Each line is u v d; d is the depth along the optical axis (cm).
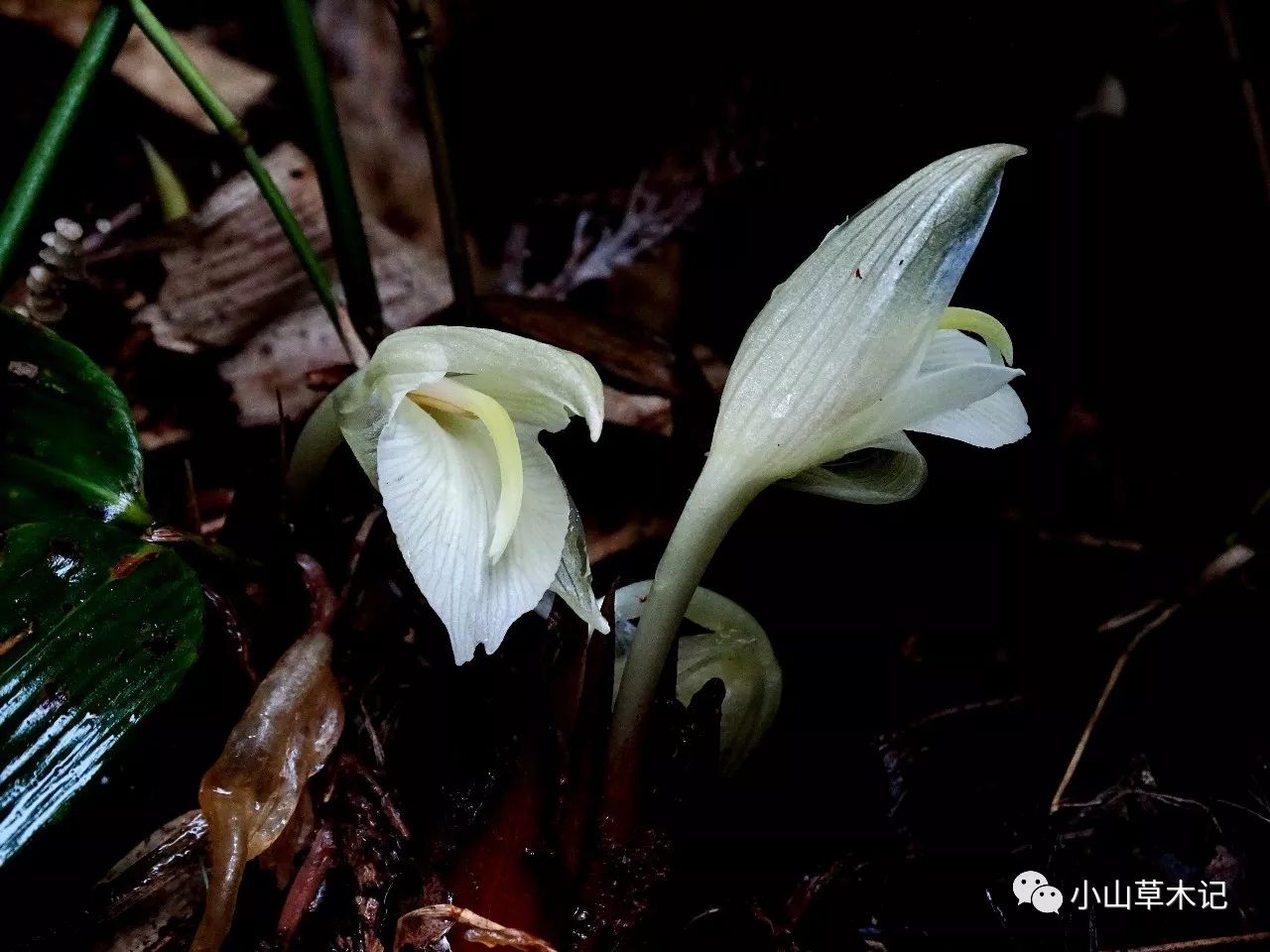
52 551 9
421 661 12
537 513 10
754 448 9
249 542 12
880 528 16
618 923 10
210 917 9
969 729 14
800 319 9
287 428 15
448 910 9
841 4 15
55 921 10
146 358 15
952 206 9
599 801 10
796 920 11
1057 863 12
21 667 9
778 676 12
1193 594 14
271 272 16
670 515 15
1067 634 15
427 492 9
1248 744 13
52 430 10
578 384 9
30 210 11
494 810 10
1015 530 16
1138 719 14
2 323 10
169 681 9
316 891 10
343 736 11
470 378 10
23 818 8
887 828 12
